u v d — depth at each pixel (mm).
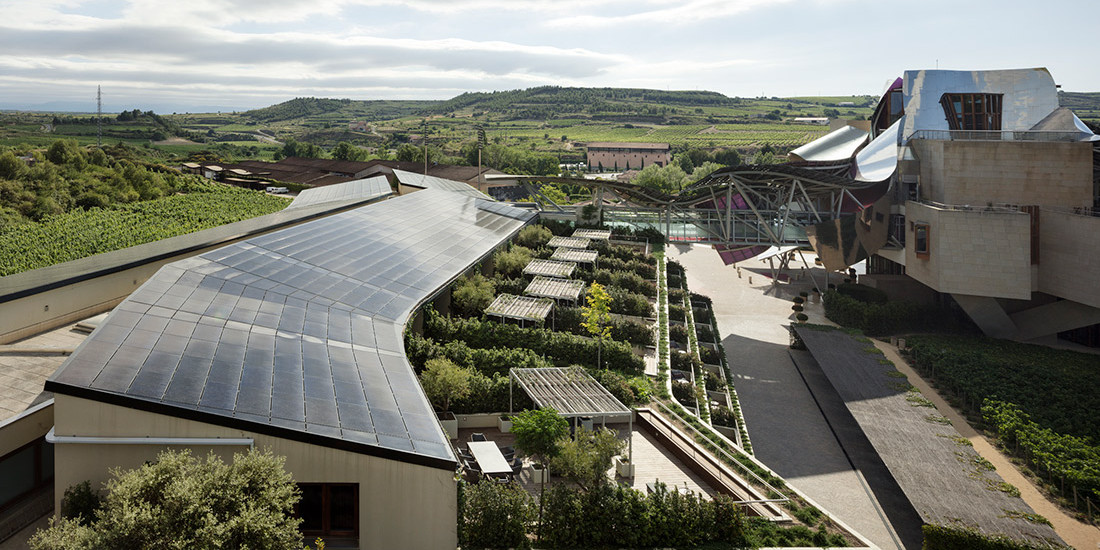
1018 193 71625
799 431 49250
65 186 102188
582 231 82500
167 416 20672
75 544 16172
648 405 40750
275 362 26172
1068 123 79938
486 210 79500
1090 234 62031
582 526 25188
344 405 24109
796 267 106312
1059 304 67125
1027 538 32469
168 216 95062
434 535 22531
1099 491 37375
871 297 77250
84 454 20547
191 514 17109
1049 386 52656
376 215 61750
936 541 32281
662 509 26031
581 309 50875
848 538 28078
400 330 36312
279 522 17984
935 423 46031
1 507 23453
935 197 75188
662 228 92312
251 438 21031
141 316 27250
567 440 30922
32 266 64375
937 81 88750
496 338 44906
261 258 41000
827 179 75312
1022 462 42500
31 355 32344
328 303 36688
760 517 28703
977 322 70375
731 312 81312
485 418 36750
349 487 21953
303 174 157625
